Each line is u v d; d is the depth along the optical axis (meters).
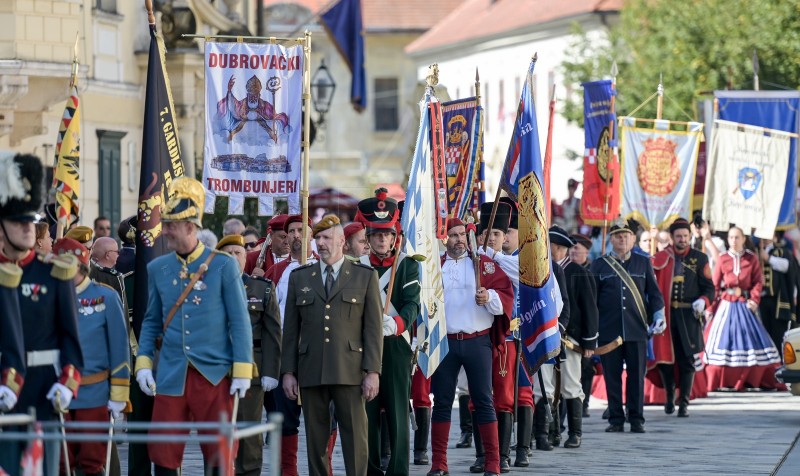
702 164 49.84
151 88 24.86
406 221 26.05
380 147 165.50
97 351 20.91
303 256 27.06
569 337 31.30
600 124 41.03
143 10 57.47
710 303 38.31
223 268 20.38
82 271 20.94
